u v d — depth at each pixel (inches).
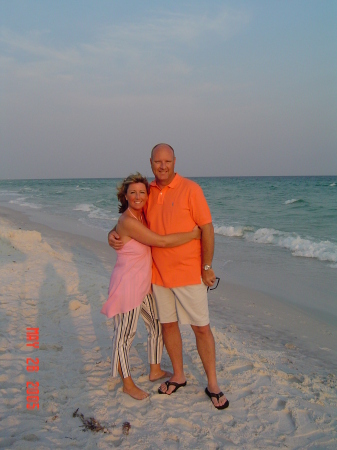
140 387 126.0
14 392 115.0
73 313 189.6
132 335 120.0
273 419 110.7
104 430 100.8
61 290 221.5
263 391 125.0
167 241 110.8
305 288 275.6
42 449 89.4
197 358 145.6
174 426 105.1
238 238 481.7
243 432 104.2
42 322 176.2
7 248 313.0
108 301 117.2
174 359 125.4
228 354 153.8
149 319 127.5
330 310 233.5
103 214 772.0
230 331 197.8
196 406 115.7
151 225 118.0
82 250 405.7
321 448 99.0
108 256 378.3
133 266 116.4
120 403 114.2
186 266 113.7
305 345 184.1
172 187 115.4
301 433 104.8
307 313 229.5
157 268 118.4
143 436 99.7
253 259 366.0
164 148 112.2
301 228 529.0
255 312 231.6
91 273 270.1
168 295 120.0
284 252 395.5
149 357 129.3
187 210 112.3
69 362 138.3
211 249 113.0
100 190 1910.7
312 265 339.9
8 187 2687.0
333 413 115.6
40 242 361.1
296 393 126.7
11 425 99.0
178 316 119.2
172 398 119.5
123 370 118.1
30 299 204.7
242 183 2196.1
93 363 138.8
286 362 159.6
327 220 598.2
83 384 123.0
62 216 744.3
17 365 132.0
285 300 252.4
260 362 149.8
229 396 122.3
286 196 1093.1
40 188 2327.8
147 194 118.6
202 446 96.7
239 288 279.9
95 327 174.2
